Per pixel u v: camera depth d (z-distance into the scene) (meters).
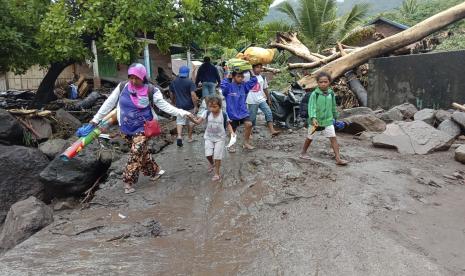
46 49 8.77
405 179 5.34
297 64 13.75
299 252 3.49
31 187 7.22
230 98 6.96
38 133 8.73
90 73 19.38
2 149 7.38
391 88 10.38
